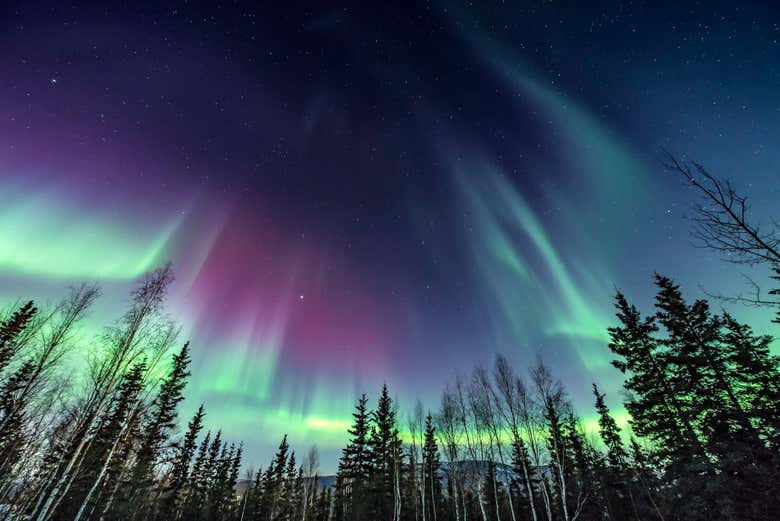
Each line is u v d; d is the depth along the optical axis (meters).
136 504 32.75
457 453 30.69
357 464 42.28
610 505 28.38
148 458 28.31
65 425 18.28
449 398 32.66
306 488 48.31
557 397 21.95
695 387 20.44
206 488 45.12
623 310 25.55
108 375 17.89
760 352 19.86
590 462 32.44
